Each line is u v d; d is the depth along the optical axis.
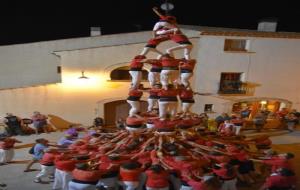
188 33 19.98
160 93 9.54
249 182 10.95
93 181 8.22
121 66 18.73
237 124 16.56
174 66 9.31
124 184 8.61
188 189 8.30
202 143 10.86
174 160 8.85
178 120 10.25
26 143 15.70
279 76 20.41
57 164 9.35
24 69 20.06
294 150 15.90
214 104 20.08
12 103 17.66
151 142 10.11
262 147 12.48
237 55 19.53
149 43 10.23
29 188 10.38
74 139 13.00
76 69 18.33
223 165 9.11
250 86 20.19
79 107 18.86
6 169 12.00
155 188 8.18
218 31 19.48
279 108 21.53
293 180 8.98
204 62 19.33
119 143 10.48
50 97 18.23
